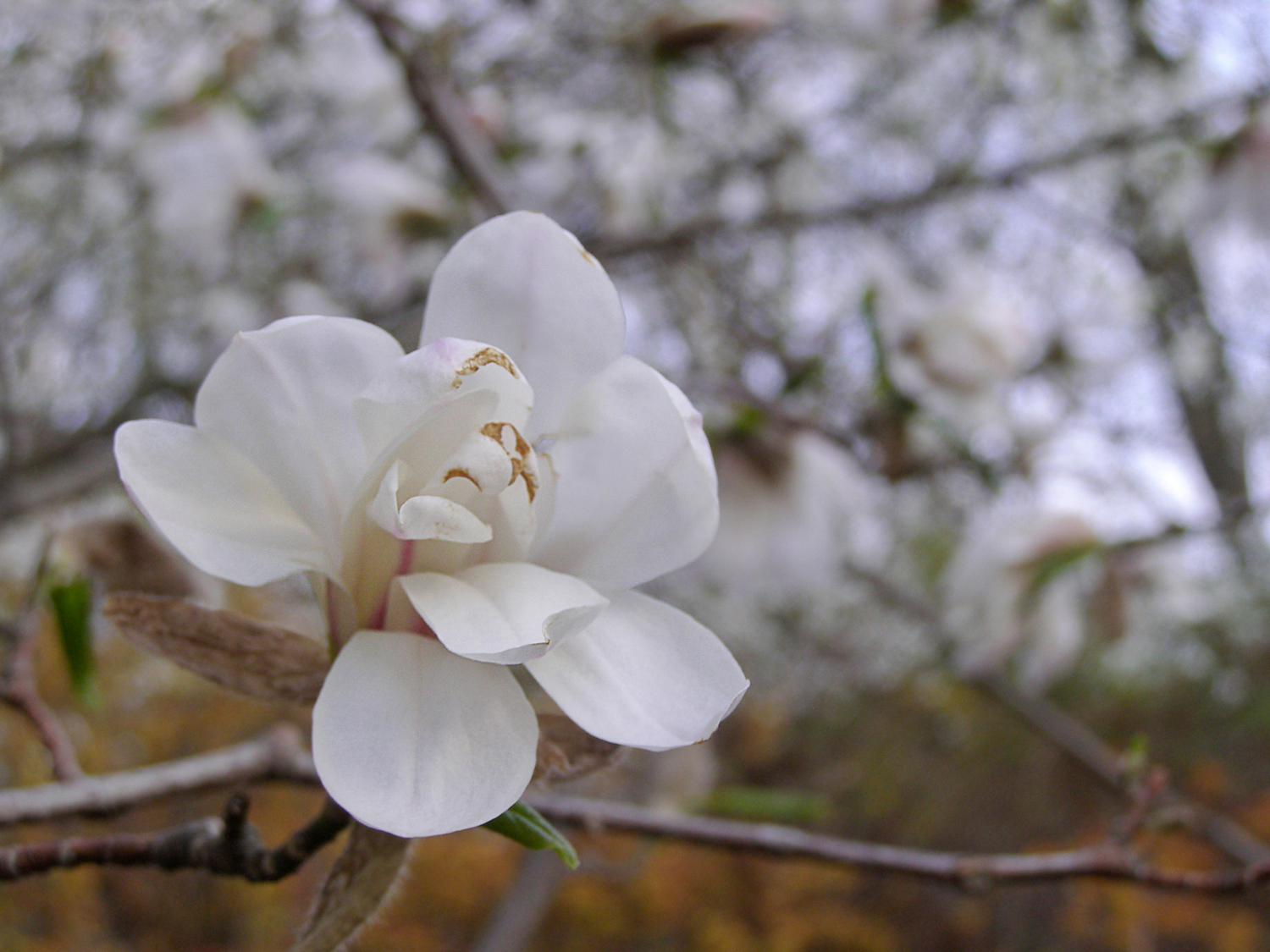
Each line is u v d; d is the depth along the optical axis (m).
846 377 0.79
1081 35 1.09
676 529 0.25
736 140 1.18
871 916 2.47
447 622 0.23
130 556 0.40
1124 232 1.26
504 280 0.26
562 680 0.24
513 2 0.87
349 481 0.25
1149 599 0.80
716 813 1.15
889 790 2.42
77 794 0.36
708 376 0.81
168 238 1.03
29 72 1.07
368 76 1.01
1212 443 1.34
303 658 0.25
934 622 0.99
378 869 0.24
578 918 2.08
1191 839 2.02
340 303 1.23
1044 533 0.70
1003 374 0.74
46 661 1.24
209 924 1.86
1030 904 2.49
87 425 1.18
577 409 0.26
